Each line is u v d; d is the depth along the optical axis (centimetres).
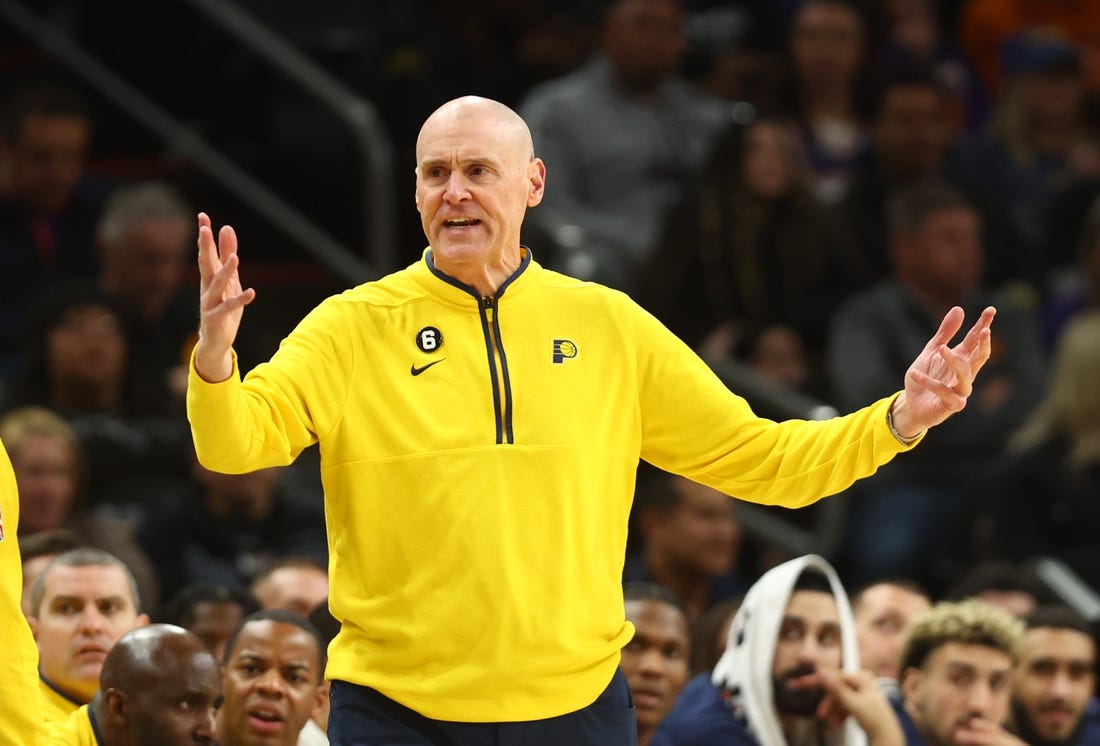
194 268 3388
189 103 3678
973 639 2066
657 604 1969
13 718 1293
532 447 1316
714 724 1989
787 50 3869
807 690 1994
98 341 2705
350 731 1302
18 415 2423
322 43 3756
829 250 3238
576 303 1373
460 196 1316
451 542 1289
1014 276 3459
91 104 3644
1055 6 4172
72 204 3191
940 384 1303
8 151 3161
